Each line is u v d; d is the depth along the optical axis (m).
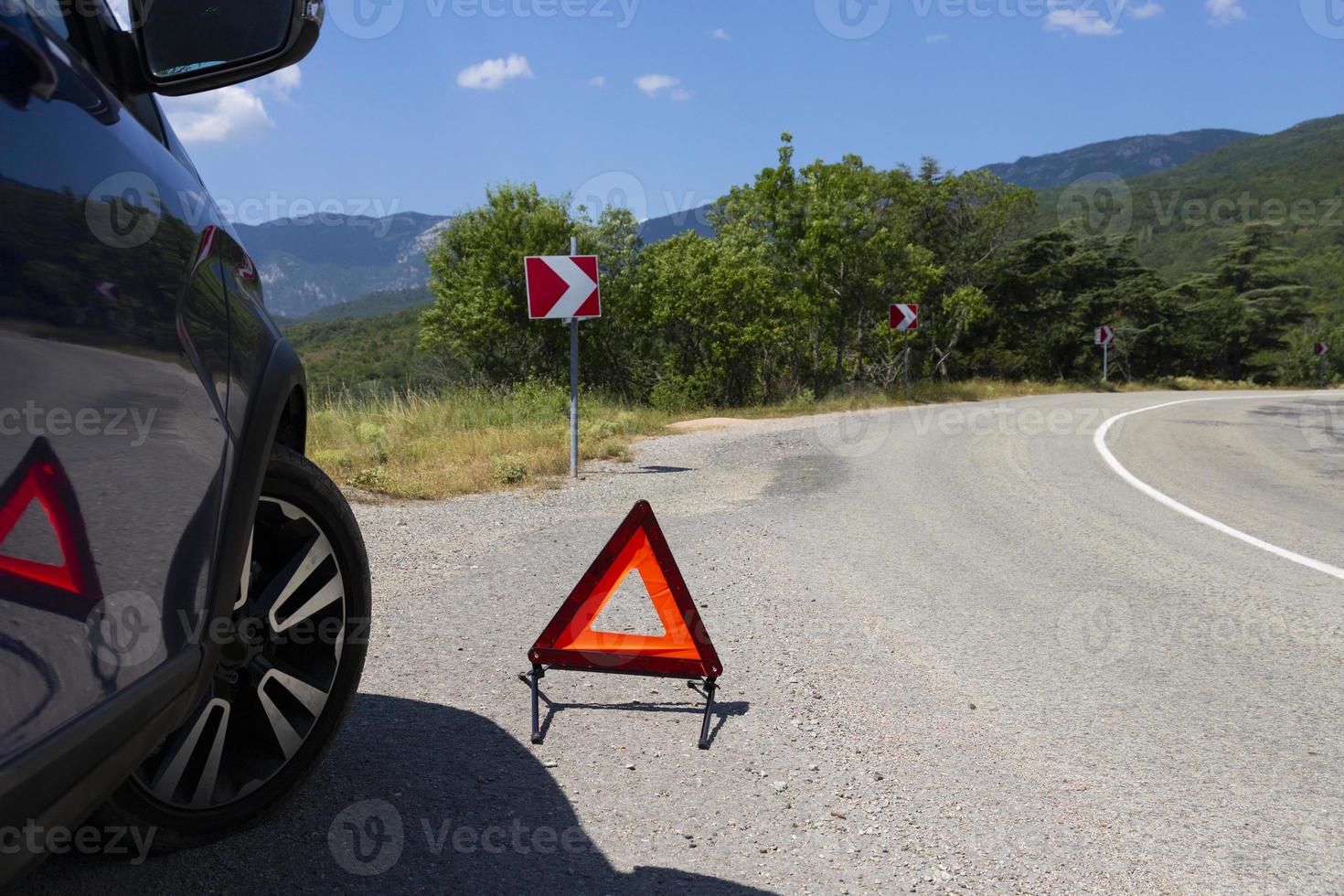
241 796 2.70
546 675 4.30
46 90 1.76
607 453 12.72
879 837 2.92
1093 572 6.78
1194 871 2.76
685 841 2.85
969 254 49.47
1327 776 3.47
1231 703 4.22
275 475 2.67
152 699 1.81
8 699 1.36
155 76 2.25
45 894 2.36
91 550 1.63
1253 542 7.98
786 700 4.11
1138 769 3.50
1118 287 65.94
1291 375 79.19
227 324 2.32
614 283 31.80
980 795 3.25
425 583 5.79
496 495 9.39
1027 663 4.74
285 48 2.22
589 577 4.01
